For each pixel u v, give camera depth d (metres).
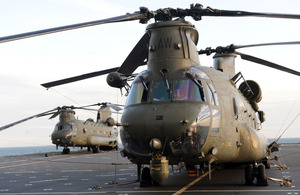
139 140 10.12
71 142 39.91
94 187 11.56
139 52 11.98
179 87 10.55
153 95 10.55
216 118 10.54
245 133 11.91
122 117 10.81
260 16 10.12
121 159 28.28
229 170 16.53
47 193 10.79
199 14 11.20
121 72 11.95
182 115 9.89
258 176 11.39
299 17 9.30
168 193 10.03
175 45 11.22
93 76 12.63
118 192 10.46
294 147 41.25
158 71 11.04
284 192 9.87
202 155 9.99
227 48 12.45
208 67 12.22
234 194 9.69
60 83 12.53
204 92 10.61
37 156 36.72
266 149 13.49
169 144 9.80
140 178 11.71
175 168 18.52
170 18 11.61
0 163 26.94
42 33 7.19
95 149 44.19
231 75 16.00
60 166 22.81
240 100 12.41
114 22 9.37
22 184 13.52
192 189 10.77
